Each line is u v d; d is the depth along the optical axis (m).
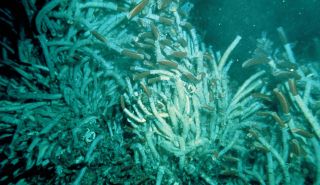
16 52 1.20
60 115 1.07
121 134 1.13
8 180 1.09
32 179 1.05
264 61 1.12
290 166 1.05
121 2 1.16
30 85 1.14
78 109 1.12
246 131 1.18
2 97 1.14
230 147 1.09
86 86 1.18
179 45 1.15
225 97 1.17
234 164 1.13
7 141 1.10
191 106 1.10
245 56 1.58
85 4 1.07
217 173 1.07
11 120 1.07
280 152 1.12
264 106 1.23
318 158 0.99
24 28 1.12
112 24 1.10
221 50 1.67
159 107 1.06
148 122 1.07
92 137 1.07
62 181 1.02
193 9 1.71
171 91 1.12
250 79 1.21
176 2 1.15
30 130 1.04
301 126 1.11
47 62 1.09
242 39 1.61
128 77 1.07
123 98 1.03
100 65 1.14
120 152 1.07
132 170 1.02
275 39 1.56
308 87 1.08
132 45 1.14
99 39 1.02
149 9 1.10
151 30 1.06
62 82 1.12
